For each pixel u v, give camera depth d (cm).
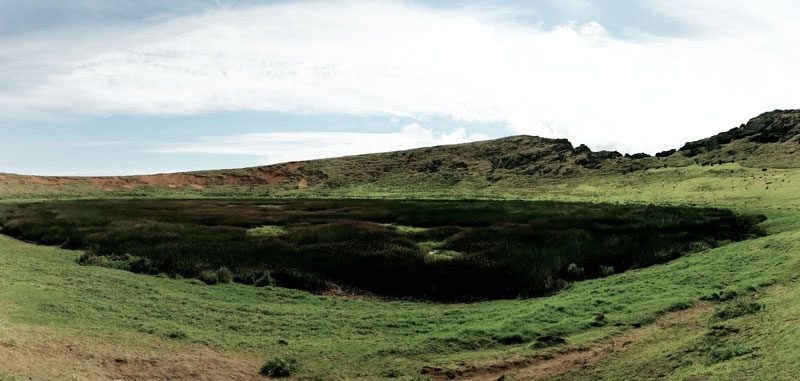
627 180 10175
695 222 4469
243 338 1905
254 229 4978
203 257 3256
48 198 10306
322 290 2891
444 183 13150
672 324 1928
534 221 4850
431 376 1552
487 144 16425
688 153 11356
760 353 1290
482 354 1738
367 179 14662
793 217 4334
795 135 10269
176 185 13938
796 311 1595
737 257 2895
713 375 1210
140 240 3878
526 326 1995
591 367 1534
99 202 8681
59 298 2197
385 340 1941
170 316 2142
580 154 13175
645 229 4262
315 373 1580
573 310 2216
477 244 3628
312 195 11906
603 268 3156
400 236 3988
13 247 3916
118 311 2128
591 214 5534
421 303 2742
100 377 1416
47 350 1559
